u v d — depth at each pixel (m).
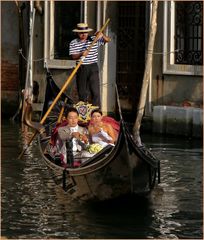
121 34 38.59
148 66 34.72
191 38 36.12
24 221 23.27
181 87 36.31
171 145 33.91
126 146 23.72
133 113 38.34
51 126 28.08
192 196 25.84
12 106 42.06
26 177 28.38
